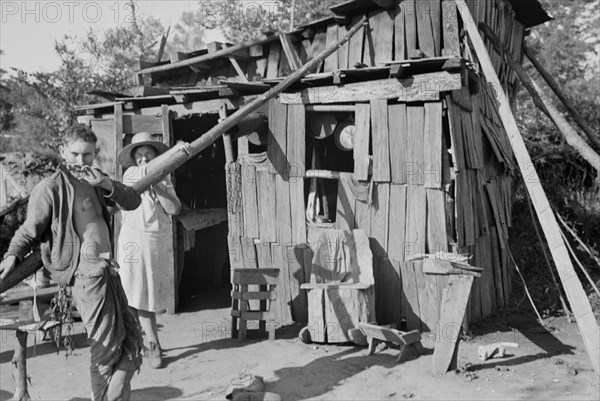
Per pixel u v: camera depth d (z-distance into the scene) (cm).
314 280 610
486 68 629
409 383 479
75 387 487
